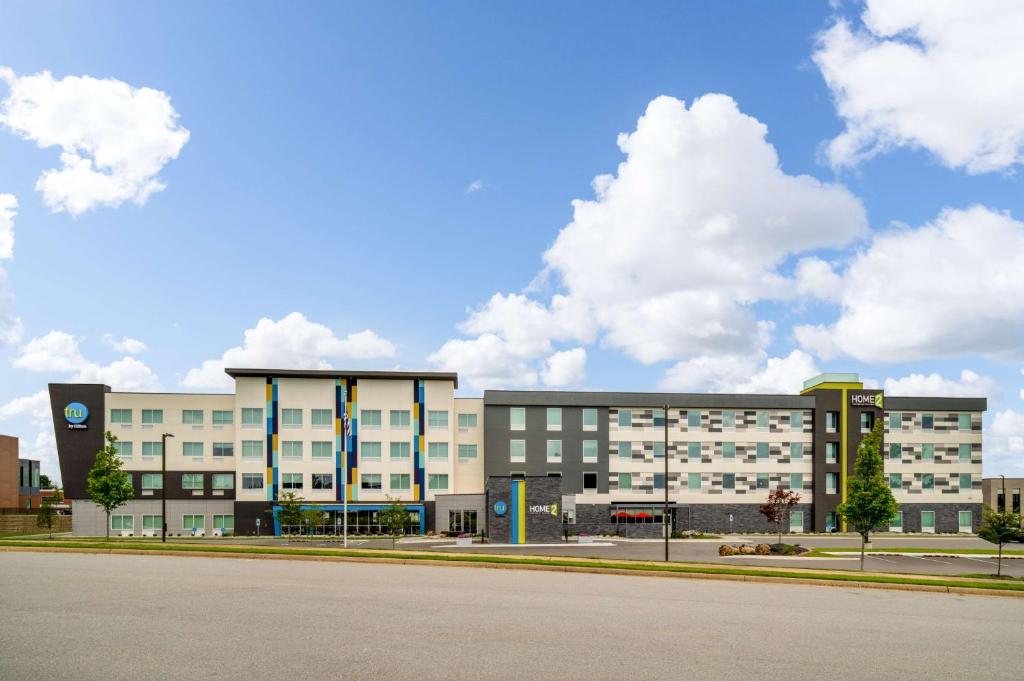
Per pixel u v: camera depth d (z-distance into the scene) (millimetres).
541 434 71000
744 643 15227
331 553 32500
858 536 68062
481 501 64625
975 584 26812
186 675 11797
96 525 66812
